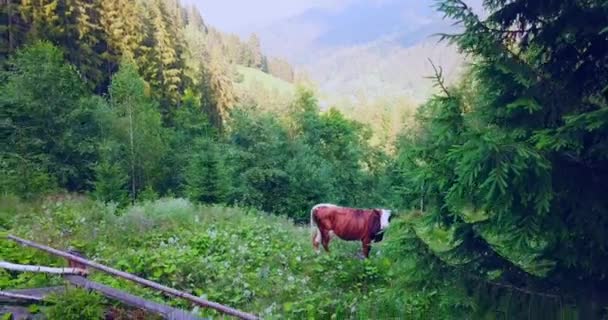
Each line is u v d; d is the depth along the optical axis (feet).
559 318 14.96
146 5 189.78
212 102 197.88
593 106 15.33
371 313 23.12
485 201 14.40
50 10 126.11
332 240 40.42
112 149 84.58
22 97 71.72
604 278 15.17
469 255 16.25
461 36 14.98
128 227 39.42
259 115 99.04
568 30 14.61
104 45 149.79
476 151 12.83
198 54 240.32
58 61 80.43
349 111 301.22
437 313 18.07
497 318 15.53
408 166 15.92
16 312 19.95
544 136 13.19
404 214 17.46
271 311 24.44
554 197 14.23
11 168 60.70
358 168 126.00
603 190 14.48
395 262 19.69
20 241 25.41
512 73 14.42
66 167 74.59
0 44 112.88
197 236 37.78
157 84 157.58
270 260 33.40
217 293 26.53
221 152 95.66
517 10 15.25
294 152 99.25
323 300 25.64
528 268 16.01
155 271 28.53
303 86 138.00
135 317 19.51
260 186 89.71
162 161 98.99
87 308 18.53
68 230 37.60
